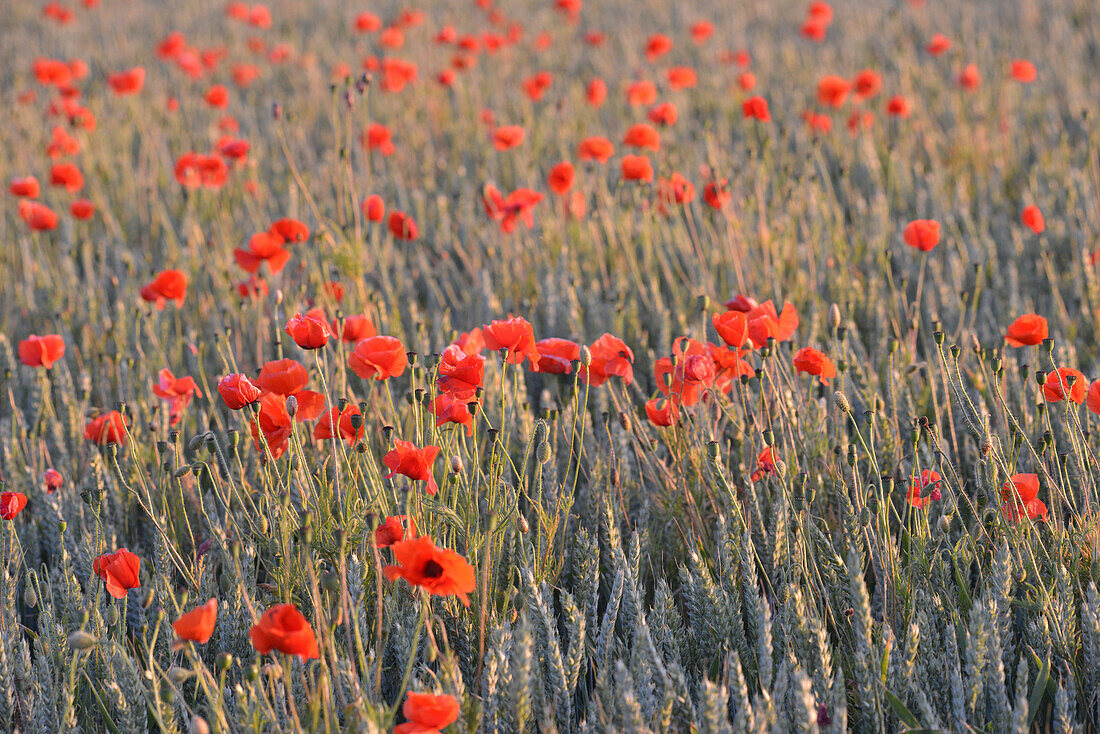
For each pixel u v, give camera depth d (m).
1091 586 2.21
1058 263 4.91
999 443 2.58
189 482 2.92
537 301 4.38
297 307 3.95
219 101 6.84
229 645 2.35
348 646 2.18
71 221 5.62
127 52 11.76
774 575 2.48
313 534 2.37
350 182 4.30
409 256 5.42
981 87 7.96
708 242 5.16
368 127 5.54
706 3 14.28
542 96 8.64
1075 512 2.50
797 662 2.10
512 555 2.52
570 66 10.32
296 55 10.63
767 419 2.96
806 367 2.61
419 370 3.22
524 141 7.03
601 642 2.28
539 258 4.91
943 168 6.23
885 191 5.99
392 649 2.39
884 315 4.08
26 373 3.97
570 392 3.63
